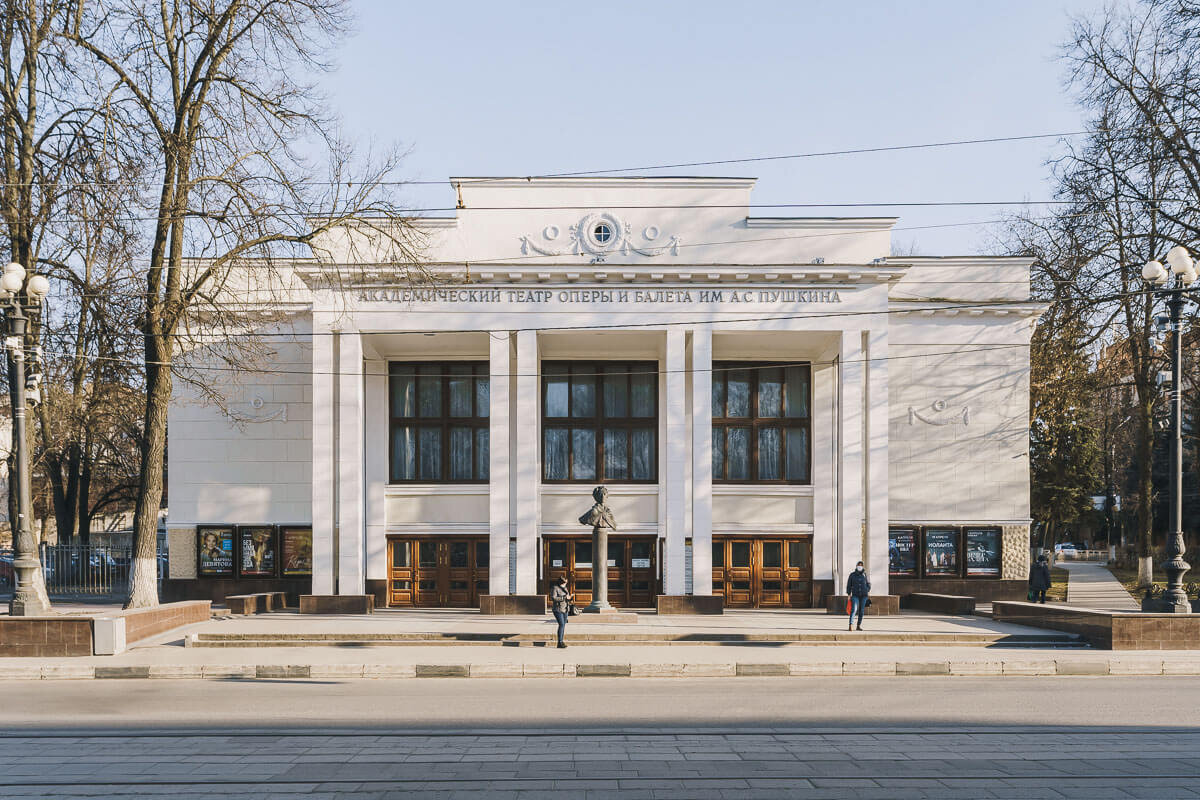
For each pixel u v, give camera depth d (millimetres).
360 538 27844
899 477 31359
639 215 29297
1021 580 31078
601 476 31438
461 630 22766
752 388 31797
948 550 31188
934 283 31562
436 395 31844
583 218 29203
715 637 22109
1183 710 14125
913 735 12258
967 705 14539
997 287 31484
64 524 39281
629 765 10664
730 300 28234
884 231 29250
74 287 24844
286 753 11297
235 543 30750
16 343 20062
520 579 27578
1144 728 12750
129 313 25438
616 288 28203
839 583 28062
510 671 18016
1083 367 35500
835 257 29266
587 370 31891
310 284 27812
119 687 16641
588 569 30562
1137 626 20656
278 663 18344
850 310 28234
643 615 27250
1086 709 14195
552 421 31609
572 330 28172
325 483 27734
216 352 28938
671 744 11727
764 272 27906
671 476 28000
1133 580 40406
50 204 22516
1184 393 37656
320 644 21562
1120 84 29453
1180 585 21031
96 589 32406
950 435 31422
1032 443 47781
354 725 13039
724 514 30906
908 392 31531
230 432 31016
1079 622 21891
